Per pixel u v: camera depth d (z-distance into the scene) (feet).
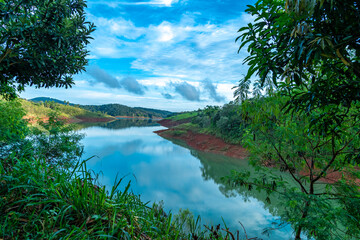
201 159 114.52
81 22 13.62
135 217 4.12
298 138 12.81
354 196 11.28
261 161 15.43
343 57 4.66
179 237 4.51
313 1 4.02
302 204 10.87
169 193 61.00
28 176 4.11
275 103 11.60
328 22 4.60
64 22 12.63
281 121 14.02
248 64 6.05
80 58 15.98
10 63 12.43
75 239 3.00
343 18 4.44
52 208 3.89
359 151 9.36
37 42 11.82
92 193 3.93
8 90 21.76
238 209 44.09
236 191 58.80
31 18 11.05
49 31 11.66
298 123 12.69
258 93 11.92
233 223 37.01
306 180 15.02
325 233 9.32
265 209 42.55
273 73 5.73
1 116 21.91
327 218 9.57
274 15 5.32
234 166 94.27
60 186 4.18
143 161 114.42
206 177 80.94
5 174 4.27
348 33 4.50
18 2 10.82
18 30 10.90
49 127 28.40
